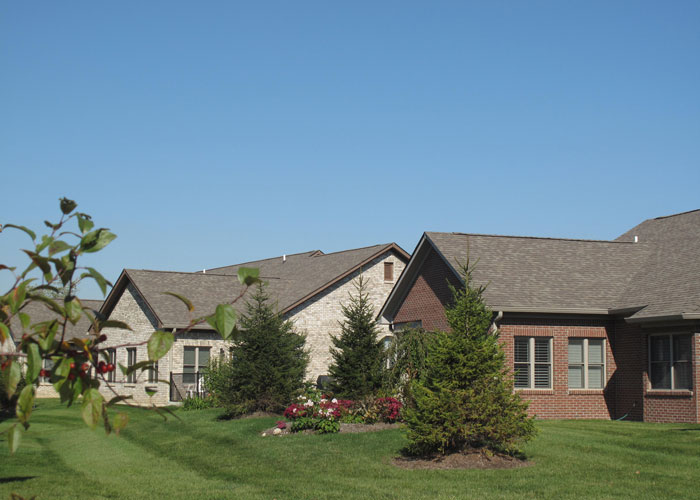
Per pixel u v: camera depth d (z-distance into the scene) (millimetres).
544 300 27281
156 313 37594
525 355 27203
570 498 13617
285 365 27812
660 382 25844
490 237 31469
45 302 3793
